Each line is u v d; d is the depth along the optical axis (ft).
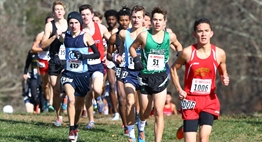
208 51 49.39
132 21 61.72
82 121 83.97
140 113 57.98
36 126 74.43
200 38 48.80
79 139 64.44
